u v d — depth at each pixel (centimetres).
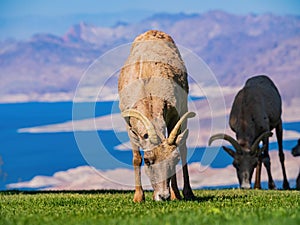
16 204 2253
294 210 1795
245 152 3481
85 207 2062
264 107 3688
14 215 1877
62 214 1852
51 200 2377
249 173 3441
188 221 1606
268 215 1686
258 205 2019
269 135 3522
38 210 2008
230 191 2961
